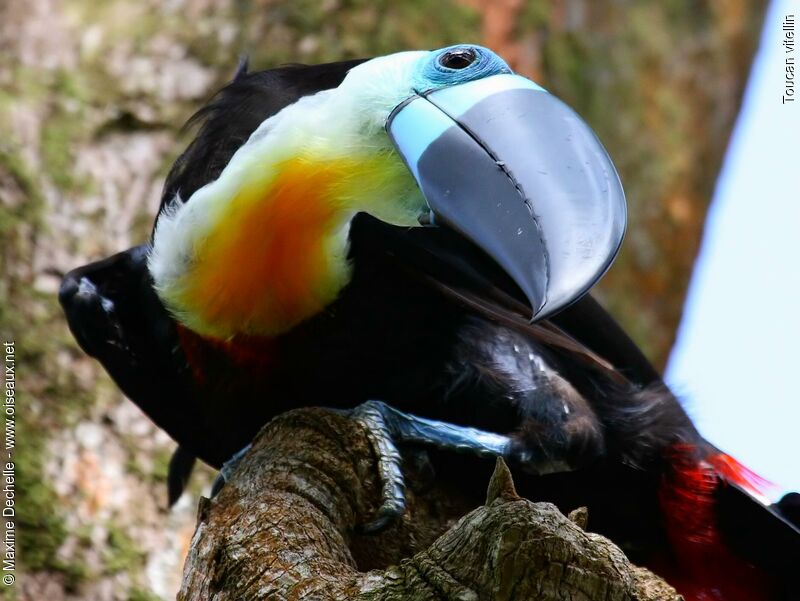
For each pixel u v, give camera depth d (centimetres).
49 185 1171
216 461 991
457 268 905
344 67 915
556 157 810
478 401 917
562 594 597
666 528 941
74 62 1230
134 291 967
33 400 1104
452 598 603
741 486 916
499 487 625
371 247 896
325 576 658
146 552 1071
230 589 679
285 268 871
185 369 959
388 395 922
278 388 920
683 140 1436
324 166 863
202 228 876
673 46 1470
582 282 744
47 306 1134
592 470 929
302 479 757
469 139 840
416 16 1298
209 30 1252
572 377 936
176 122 1209
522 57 1335
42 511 1067
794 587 925
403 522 831
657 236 1384
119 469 1097
